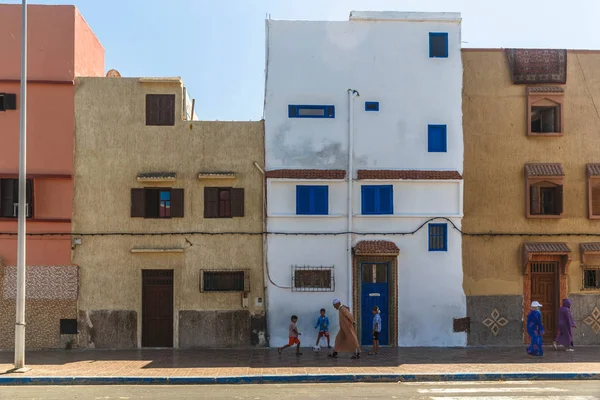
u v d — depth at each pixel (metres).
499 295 17.97
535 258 18.05
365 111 18.03
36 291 17.06
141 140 17.56
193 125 17.70
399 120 18.08
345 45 18.14
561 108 18.23
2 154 17.08
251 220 17.62
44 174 17.06
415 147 18.05
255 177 17.77
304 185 17.69
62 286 17.11
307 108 18.02
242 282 17.52
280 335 17.42
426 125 18.11
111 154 17.47
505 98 18.30
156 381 12.91
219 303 17.41
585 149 18.39
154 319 17.39
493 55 18.36
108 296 17.22
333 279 17.53
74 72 17.41
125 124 17.55
